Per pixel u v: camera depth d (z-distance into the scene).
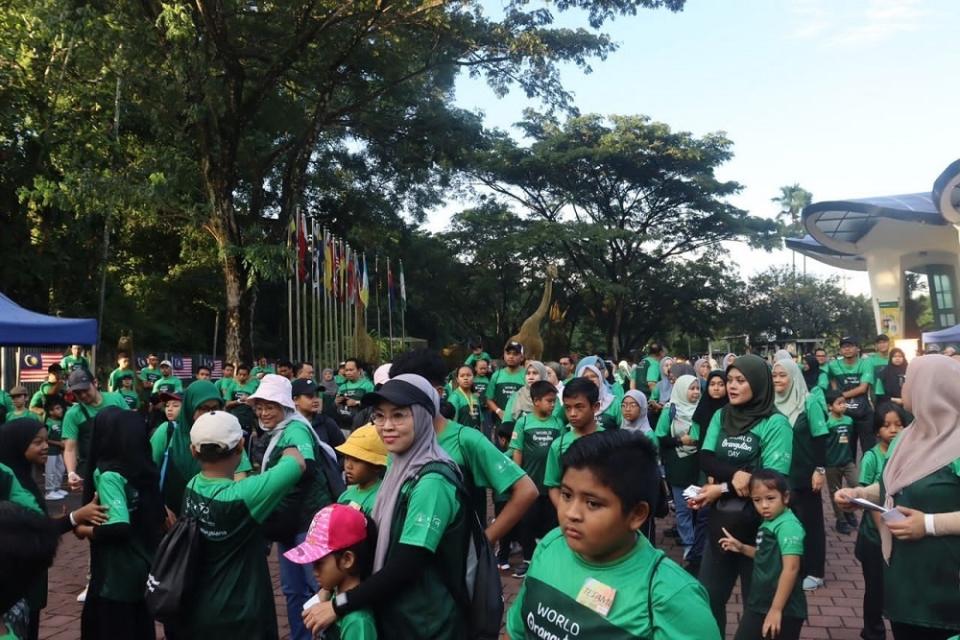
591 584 2.12
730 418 4.67
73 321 9.40
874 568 4.99
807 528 6.49
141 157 18.89
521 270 40.66
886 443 5.13
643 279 41.34
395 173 29.09
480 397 11.73
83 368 7.55
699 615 2.04
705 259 42.03
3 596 2.03
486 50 19.81
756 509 4.25
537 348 19.59
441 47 19.77
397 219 32.34
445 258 36.72
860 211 29.12
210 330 31.39
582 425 5.03
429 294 37.88
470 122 24.20
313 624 2.67
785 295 46.72
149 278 28.73
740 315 44.94
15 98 16.78
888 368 11.12
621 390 10.36
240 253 17.92
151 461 4.17
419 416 2.91
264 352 31.56
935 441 3.32
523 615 2.28
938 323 32.94
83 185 15.22
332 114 21.12
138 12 16.22
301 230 19.55
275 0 17.95
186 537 3.35
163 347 27.77
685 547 7.33
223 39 17.75
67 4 14.75
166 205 18.23
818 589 6.49
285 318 33.25
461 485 2.89
